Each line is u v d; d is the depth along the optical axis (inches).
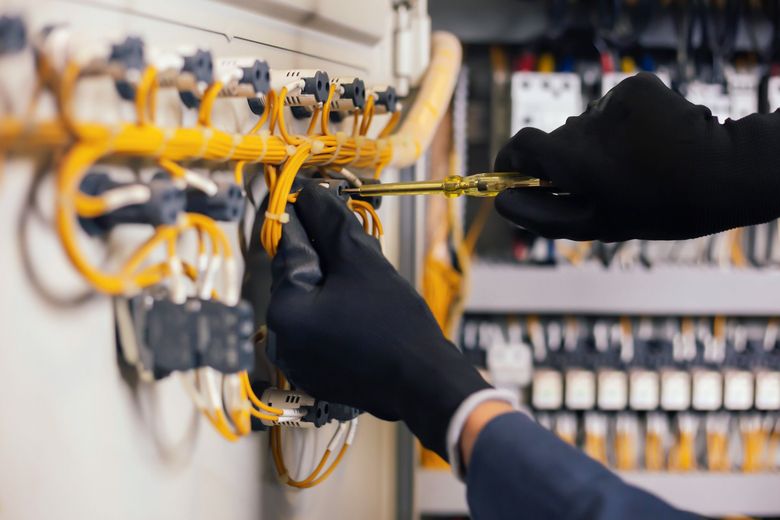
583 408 62.6
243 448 21.3
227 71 16.9
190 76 15.5
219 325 15.3
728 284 59.6
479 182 21.2
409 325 18.0
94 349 15.1
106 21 14.9
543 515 14.5
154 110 14.9
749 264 63.2
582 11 61.4
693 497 60.9
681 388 61.5
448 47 38.9
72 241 12.6
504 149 21.8
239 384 16.9
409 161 31.2
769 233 64.5
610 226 20.9
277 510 23.6
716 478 60.9
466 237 65.7
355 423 24.1
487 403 16.3
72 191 12.6
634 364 64.4
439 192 21.9
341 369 18.3
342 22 27.5
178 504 18.2
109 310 15.5
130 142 13.9
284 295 18.9
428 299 58.1
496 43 64.1
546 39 62.2
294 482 23.3
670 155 19.5
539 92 60.3
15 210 12.9
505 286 58.5
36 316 13.5
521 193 21.6
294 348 18.6
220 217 16.6
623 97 19.9
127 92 14.9
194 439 18.8
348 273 19.0
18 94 12.4
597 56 63.4
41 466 13.8
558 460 15.0
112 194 13.3
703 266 61.7
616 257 62.3
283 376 22.1
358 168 26.8
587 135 20.3
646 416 64.0
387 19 34.5
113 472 15.8
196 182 15.8
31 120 12.5
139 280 14.3
